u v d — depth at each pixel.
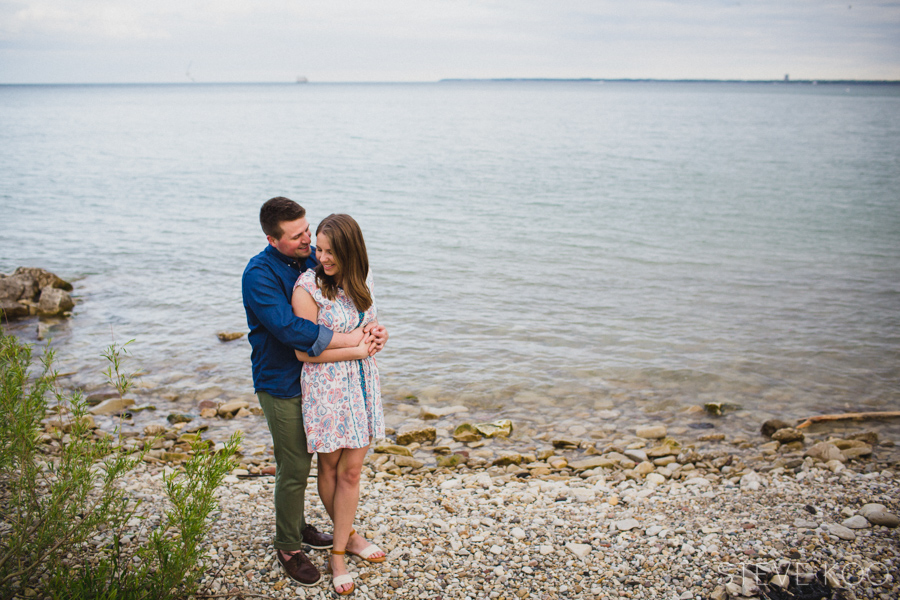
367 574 3.60
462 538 4.10
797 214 20.83
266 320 2.98
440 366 8.58
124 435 6.31
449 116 90.25
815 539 4.01
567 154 39.81
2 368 3.06
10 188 24.61
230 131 59.47
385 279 12.86
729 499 4.84
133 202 22.08
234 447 3.12
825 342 9.52
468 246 15.91
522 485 5.27
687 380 8.19
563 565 3.77
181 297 11.55
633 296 11.87
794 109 113.75
